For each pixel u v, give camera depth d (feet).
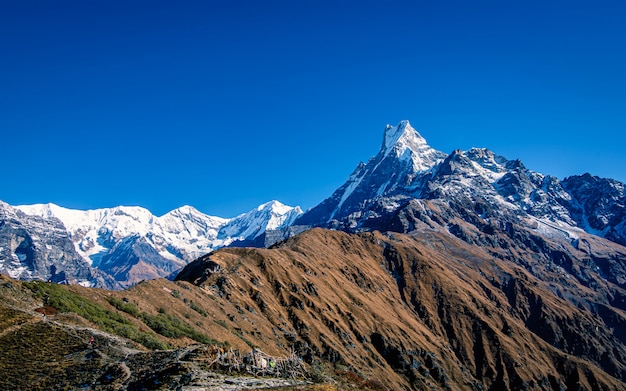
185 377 136.05
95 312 251.60
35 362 162.40
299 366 174.70
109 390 135.33
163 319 324.60
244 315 578.66
